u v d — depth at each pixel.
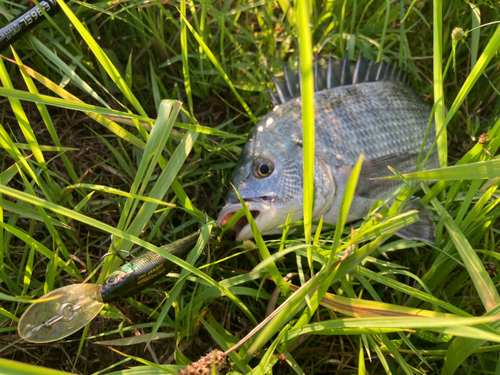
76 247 0.30
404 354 0.28
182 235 0.32
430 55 0.40
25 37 0.31
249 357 0.24
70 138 0.34
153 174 0.33
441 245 0.30
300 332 0.23
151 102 0.36
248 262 0.31
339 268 0.24
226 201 0.30
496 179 0.28
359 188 0.31
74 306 0.22
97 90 0.35
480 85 0.39
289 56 0.40
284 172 0.30
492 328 0.22
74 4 0.32
